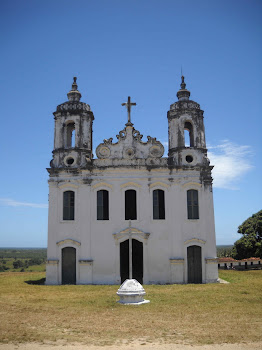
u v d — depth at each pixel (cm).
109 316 1455
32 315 1487
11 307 1680
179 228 2789
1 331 1220
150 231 2792
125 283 1791
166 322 1340
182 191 2852
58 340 1111
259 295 2000
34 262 12275
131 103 3038
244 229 4656
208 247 2780
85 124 3006
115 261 2755
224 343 1071
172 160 2934
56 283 2731
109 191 2852
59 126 2997
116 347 1039
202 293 2081
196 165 2891
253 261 4094
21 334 1179
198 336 1144
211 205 2845
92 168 2859
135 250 2783
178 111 3002
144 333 1186
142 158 2917
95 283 2734
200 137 2984
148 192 2845
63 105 3027
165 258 2764
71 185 2867
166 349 1021
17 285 2594
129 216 2822
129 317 1433
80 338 1132
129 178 2858
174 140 2984
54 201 2856
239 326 1271
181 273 2723
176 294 2044
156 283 2723
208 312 1526
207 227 2809
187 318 1408
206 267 2742
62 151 2936
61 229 2820
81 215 2823
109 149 2950
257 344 1061
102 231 2800
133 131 2984
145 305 1695
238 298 1888
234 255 4697
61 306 1700
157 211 2831
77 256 2769
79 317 1439
